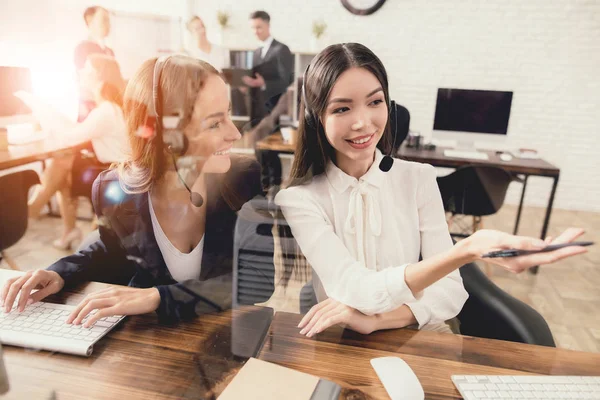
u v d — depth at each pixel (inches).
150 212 33.0
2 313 27.0
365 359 23.3
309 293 36.9
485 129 92.1
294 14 85.4
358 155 29.7
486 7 86.9
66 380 21.2
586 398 19.8
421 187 35.3
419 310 28.2
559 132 92.3
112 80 41.6
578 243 17.0
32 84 52.6
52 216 50.4
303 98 31.9
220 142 32.7
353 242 33.9
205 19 66.9
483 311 33.7
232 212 34.2
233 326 26.1
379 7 87.9
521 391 20.3
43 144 48.9
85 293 30.2
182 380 21.2
